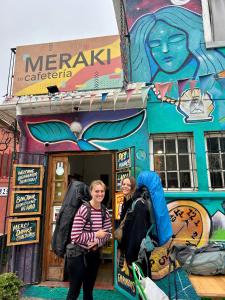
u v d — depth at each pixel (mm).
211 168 4055
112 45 4449
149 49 4707
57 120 4562
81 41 4590
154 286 2230
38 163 4426
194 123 4148
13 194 4051
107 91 4102
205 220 3740
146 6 4973
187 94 4250
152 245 2732
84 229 2764
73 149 4410
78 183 3250
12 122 5199
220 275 2412
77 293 2695
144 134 4219
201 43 4547
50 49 4664
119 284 3666
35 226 4164
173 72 4504
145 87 3957
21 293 3875
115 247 3926
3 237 4191
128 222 2930
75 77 4473
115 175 4219
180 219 3793
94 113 4445
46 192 4395
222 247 2611
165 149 4289
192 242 3680
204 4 4684
